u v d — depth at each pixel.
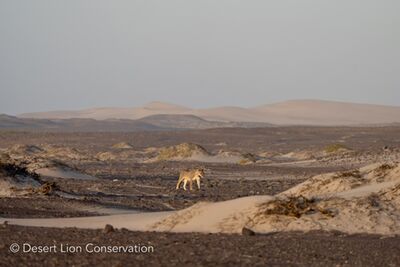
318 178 51.44
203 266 30.03
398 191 43.19
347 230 39.19
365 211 41.03
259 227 40.41
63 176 93.69
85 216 54.41
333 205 41.88
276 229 39.94
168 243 36.34
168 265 30.50
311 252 33.22
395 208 41.72
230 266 30.09
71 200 64.06
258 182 92.31
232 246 34.94
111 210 59.41
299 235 38.41
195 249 34.31
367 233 38.72
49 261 31.84
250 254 32.84
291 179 97.88
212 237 38.03
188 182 91.25
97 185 84.06
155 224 44.28
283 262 31.05
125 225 45.88
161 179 99.56
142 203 65.38
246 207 42.50
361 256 32.38
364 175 50.75
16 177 70.50
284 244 35.38
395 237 37.72
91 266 30.61
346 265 30.39
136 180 96.12
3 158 94.69
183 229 42.19
